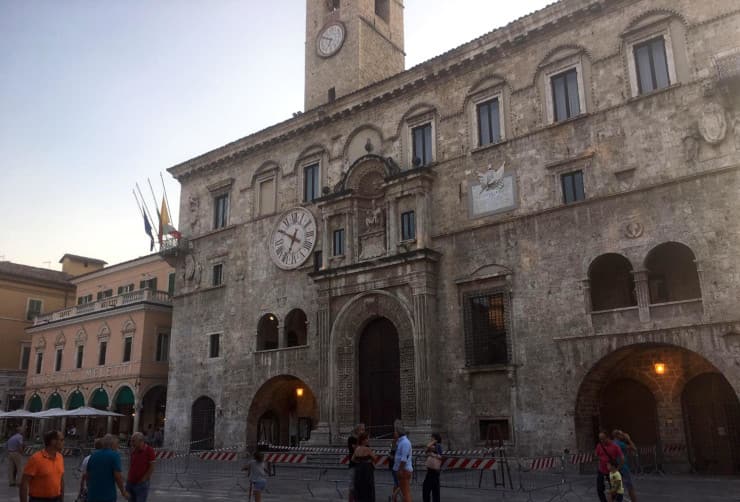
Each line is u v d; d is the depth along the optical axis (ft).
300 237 142.00
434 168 122.62
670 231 93.45
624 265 105.50
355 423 122.01
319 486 88.28
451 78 123.85
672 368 100.17
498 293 109.40
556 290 102.83
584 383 98.32
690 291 99.09
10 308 250.98
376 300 122.93
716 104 92.38
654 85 100.22
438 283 117.29
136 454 52.21
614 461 57.93
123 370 185.88
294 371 135.13
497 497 71.97
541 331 102.99
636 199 97.50
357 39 155.02
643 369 103.04
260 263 148.87
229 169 162.81
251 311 147.33
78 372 203.00
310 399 149.38
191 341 158.61
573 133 106.11
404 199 123.75
